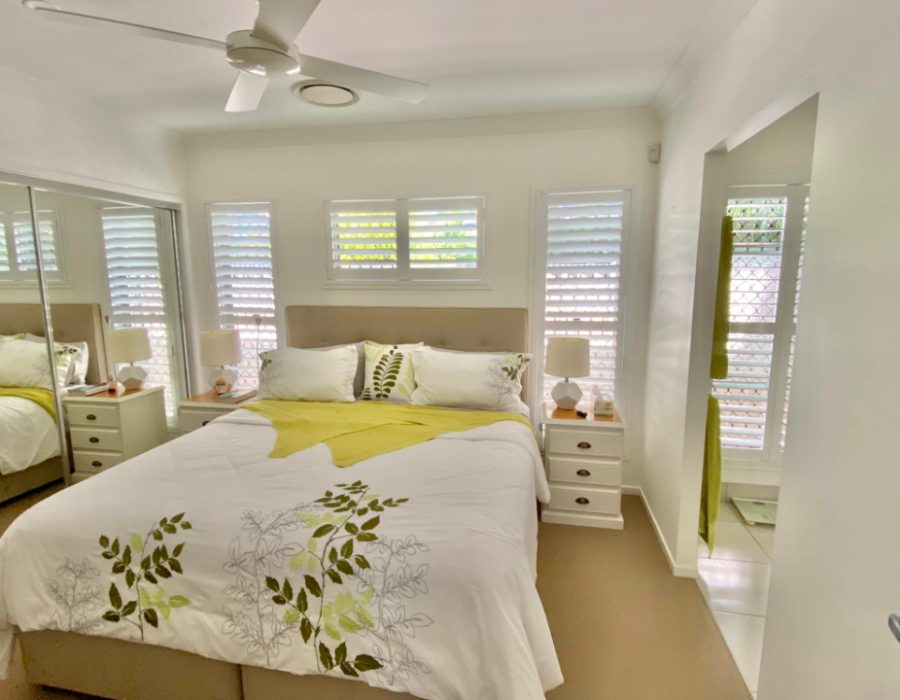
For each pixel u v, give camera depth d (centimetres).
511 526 154
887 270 92
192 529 150
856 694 98
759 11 158
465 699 126
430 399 282
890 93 92
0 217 249
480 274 327
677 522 239
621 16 188
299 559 140
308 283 353
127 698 159
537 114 304
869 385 96
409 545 140
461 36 204
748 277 286
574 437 280
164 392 347
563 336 318
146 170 324
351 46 213
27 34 200
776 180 277
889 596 89
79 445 298
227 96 272
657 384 286
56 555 154
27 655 164
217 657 143
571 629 202
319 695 142
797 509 121
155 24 193
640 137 297
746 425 301
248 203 353
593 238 310
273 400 295
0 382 255
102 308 307
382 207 334
